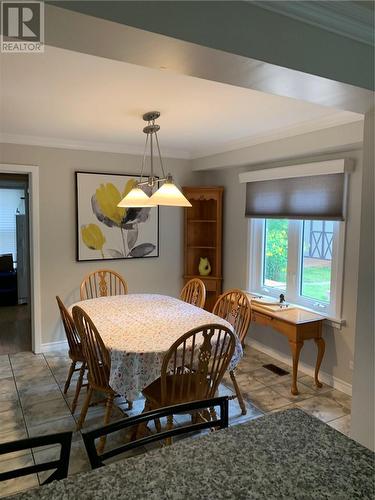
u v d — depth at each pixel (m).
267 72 1.48
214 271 4.93
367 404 2.13
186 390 2.41
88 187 4.25
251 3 1.32
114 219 4.44
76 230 4.23
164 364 2.17
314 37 1.48
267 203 3.99
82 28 1.14
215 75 1.52
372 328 2.09
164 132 3.64
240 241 4.50
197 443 1.09
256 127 3.40
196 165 4.83
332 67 1.55
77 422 2.68
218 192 4.64
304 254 3.73
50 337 4.20
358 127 2.78
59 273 4.19
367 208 2.08
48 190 4.05
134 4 1.13
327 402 3.09
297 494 0.88
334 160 3.17
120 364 2.29
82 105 2.75
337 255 3.31
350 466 0.99
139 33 1.17
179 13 1.20
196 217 5.00
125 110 2.88
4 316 5.67
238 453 1.04
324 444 1.09
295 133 3.33
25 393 3.19
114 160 4.40
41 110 2.88
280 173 3.73
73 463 2.28
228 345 2.35
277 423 1.20
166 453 1.04
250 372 3.69
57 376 3.54
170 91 2.44
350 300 3.20
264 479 0.93
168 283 4.91
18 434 2.58
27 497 0.87
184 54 1.31
